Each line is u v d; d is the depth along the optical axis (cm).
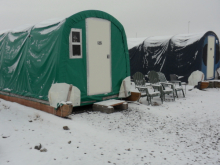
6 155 369
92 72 645
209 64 1160
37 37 645
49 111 593
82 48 617
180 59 1127
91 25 634
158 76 831
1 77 820
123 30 716
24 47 698
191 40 1098
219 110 669
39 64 626
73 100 593
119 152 396
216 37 1190
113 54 698
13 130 475
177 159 373
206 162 364
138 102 739
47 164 347
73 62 596
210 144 434
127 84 736
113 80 704
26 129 484
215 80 1107
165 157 380
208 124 548
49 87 589
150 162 362
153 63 1212
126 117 589
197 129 515
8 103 725
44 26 634
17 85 727
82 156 377
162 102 750
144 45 1245
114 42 699
